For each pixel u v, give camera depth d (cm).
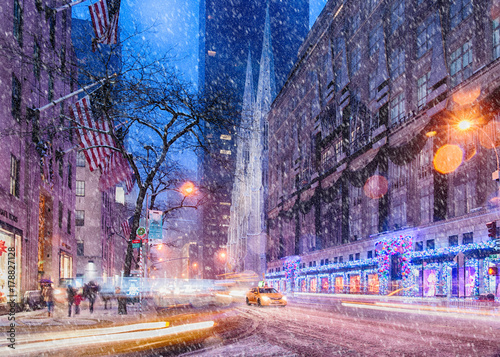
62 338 1273
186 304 3008
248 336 1352
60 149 3822
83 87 2256
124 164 2934
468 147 3641
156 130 2453
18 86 2673
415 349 1028
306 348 1080
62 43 3781
